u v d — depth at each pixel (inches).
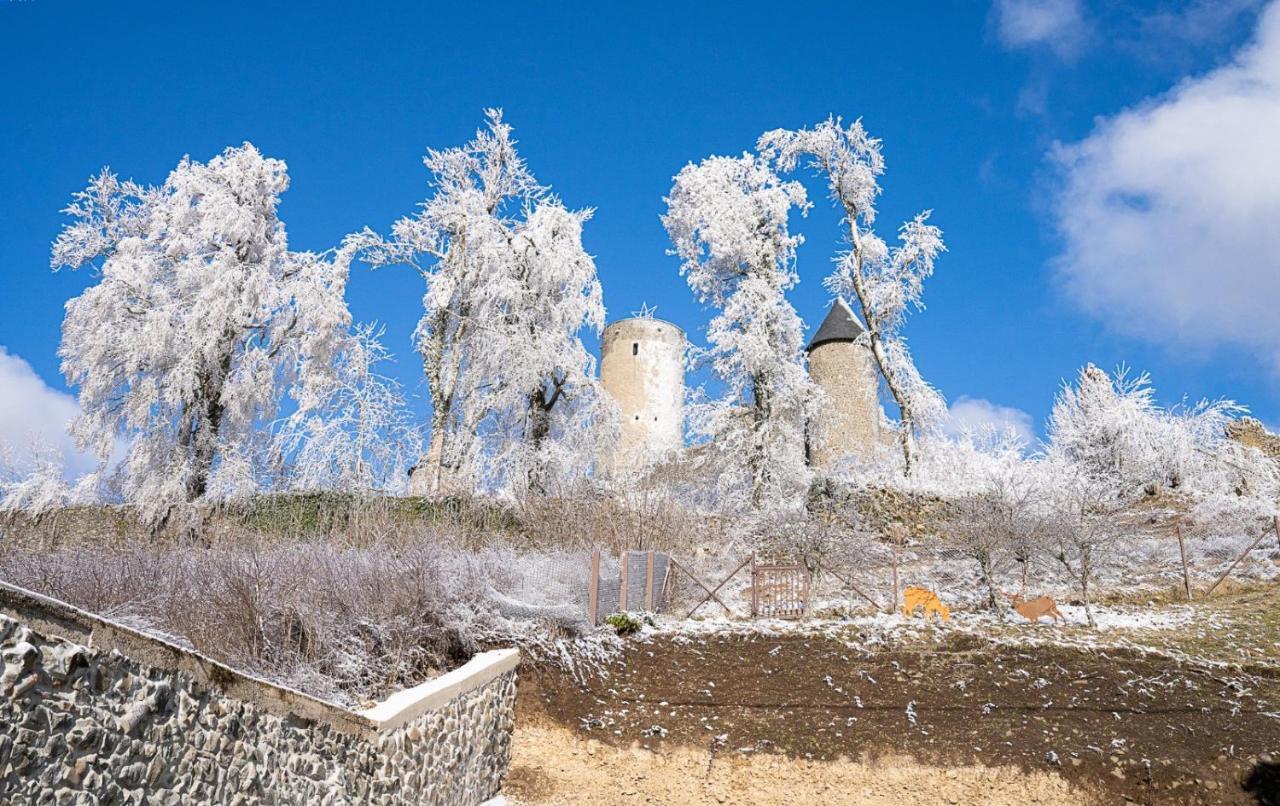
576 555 609.3
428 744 360.5
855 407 1446.9
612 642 521.0
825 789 409.7
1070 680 465.4
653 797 415.8
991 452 1224.8
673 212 1185.4
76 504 845.2
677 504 878.4
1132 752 402.3
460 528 782.5
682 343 1899.6
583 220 1050.1
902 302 1111.0
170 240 919.7
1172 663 477.1
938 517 883.4
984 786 399.5
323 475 873.5
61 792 185.8
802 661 504.7
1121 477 1163.3
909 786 405.7
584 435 954.7
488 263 970.1
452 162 1059.3
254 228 951.6
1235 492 1130.7
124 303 888.3
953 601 651.5
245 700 250.1
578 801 417.1
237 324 903.7
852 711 452.8
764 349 1064.2
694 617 611.5
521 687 469.7
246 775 245.6
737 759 428.5
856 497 936.9
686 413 1123.9
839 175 1165.7
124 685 205.9
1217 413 1205.7
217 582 420.5
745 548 815.1
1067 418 1310.3
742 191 1167.0
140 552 499.8
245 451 880.3
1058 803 387.2
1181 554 707.4
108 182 949.8
